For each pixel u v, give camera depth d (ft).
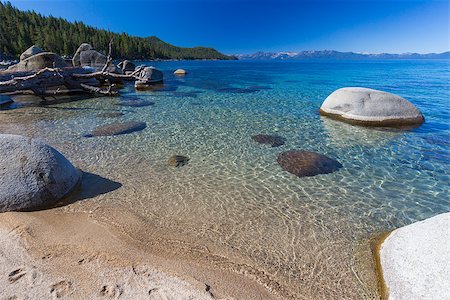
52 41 236.02
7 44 223.10
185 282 11.49
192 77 112.98
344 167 24.12
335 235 15.31
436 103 50.08
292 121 38.96
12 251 12.57
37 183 16.26
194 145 29.07
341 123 37.58
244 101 55.31
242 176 22.30
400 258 11.93
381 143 29.94
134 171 22.57
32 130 33.09
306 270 12.73
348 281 12.14
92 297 10.39
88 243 13.58
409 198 19.26
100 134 31.68
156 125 36.27
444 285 9.59
